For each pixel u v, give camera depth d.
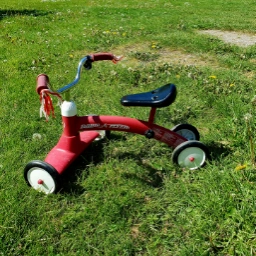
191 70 1.66
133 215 0.87
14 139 1.15
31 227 0.83
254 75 1.66
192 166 1.01
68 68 1.74
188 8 3.52
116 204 0.89
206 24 2.62
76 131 0.97
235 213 0.79
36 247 0.78
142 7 3.66
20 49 2.04
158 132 0.99
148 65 1.77
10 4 3.95
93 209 0.88
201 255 0.74
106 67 1.72
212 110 1.33
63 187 0.95
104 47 2.07
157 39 2.17
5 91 1.49
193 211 0.85
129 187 0.95
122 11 3.32
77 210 0.89
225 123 1.21
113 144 1.12
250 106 1.28
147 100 0.91
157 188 0.95
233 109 1.28
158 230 0.83
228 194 0.85
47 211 0.88
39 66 1.78
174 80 1.57
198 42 2.08
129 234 0.82
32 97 1.44
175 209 0.87
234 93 1.42
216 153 1.06
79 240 0.80
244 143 1.08
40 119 1.28
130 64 1.80
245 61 1.82
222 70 1.69
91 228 0.83
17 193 0.92
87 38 2.22
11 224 0.83
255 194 0.83
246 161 0.99
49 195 0.92
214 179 0.93
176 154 0.99
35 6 3.78
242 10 3.41
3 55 1.93
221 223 0.80
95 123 0.96
